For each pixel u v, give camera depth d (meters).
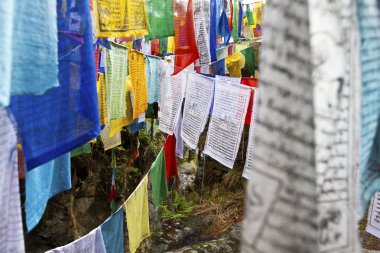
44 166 1.31
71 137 1.17
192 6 3.02
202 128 2.78
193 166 7.40
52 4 0.90
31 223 1.22
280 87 0.59
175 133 3.57
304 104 0.58
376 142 0.77
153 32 2.78
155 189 3.18
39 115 1.07
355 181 0.64
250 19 7.26
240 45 6.13
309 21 0.56
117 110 2.73
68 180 1.56
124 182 5.16
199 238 5.07
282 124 0.59
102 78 2.54
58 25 1.14
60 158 1.52
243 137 5.13
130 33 2.34
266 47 0.60
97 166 4.87
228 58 5.57
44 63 0.89
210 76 3.04
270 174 0.60
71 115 1.17
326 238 0.59
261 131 0.60
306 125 0.58
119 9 2.20
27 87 0.85
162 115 3.59
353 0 0.60
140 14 2.44
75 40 1.18
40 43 0.87
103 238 2.23
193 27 3.04
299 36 0.57
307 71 0.57
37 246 3.68
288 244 0.59
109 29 2.11
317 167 0.58
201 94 2.86
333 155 0.60
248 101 2.40
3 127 0.87
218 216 5.42
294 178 0.58
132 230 2.60
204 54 3.37
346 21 0.59
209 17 3.71
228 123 2.53
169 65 3.43
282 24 0.58
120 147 5.18
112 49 2.55
